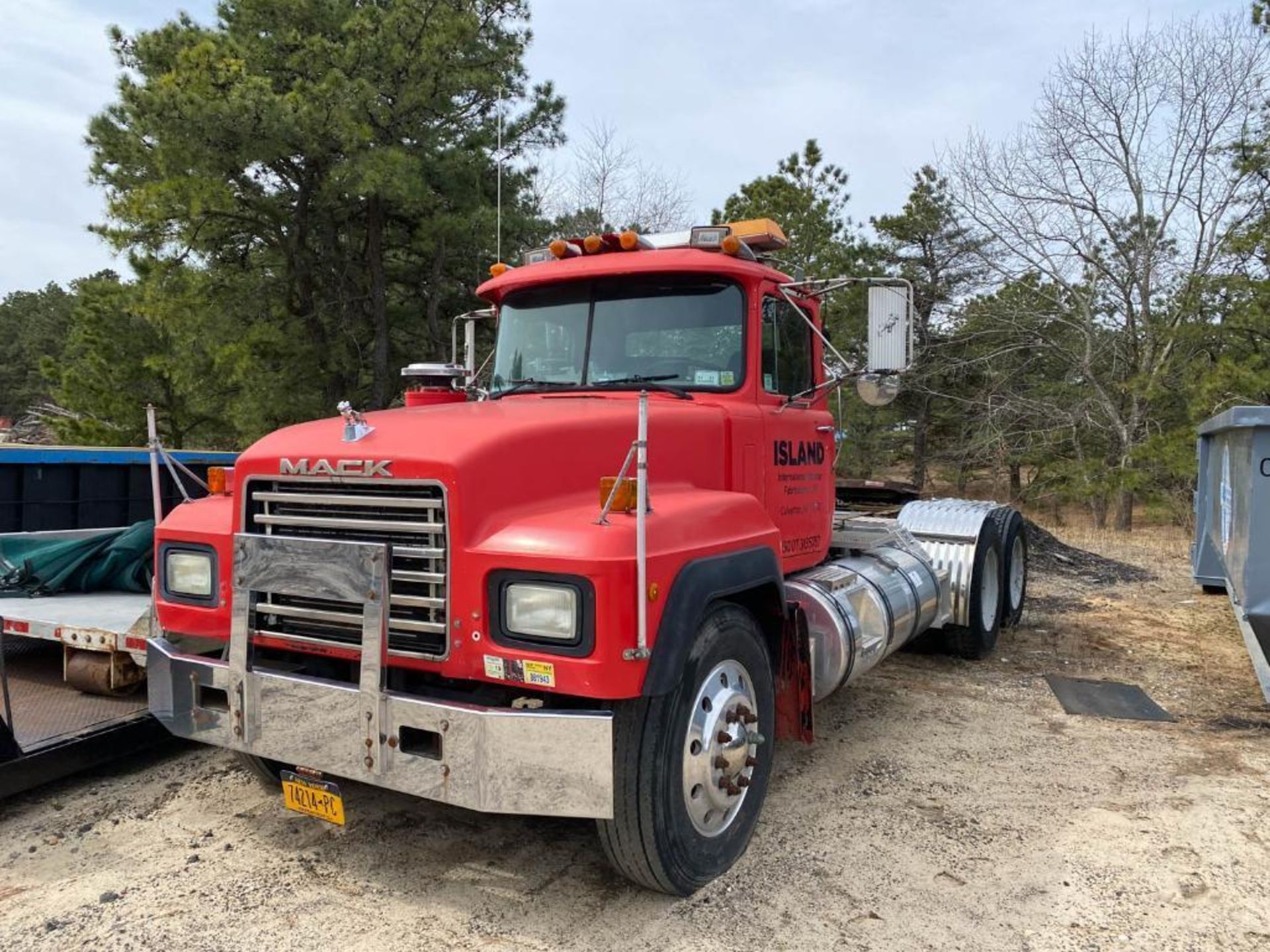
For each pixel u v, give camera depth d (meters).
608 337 4.47
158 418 18.50
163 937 3.09
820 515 5.13
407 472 3.08
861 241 23.70
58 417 19.42
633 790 3.10
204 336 15.58
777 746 5.05
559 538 2.94
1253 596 5.02
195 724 3.50
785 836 3.91
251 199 15.86
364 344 17.98
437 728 2.93
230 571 3.59
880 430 25.25
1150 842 3.87
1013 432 23.45
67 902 3.32
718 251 4.40
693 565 3.19
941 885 3.49
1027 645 7.58
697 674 3.32
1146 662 7.02
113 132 15.20
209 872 3.56
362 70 15.16
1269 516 4.96
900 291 4.39
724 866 3.51
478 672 3.00
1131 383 19.17
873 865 3.65
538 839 3.86
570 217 20.27
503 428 3.22
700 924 3.20
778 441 4.56
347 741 3.10
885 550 6.09
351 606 3.23
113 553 5.82
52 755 4.12
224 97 13.59
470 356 5.44
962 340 23.92
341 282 17.48
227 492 4.02
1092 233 21.78
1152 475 18.03
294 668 3.55
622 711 3.12
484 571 2.98
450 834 3.90
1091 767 4.75
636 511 3.12
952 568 6.79
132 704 4.79
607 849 3.23
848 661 4.50
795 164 23.08
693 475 3.93
